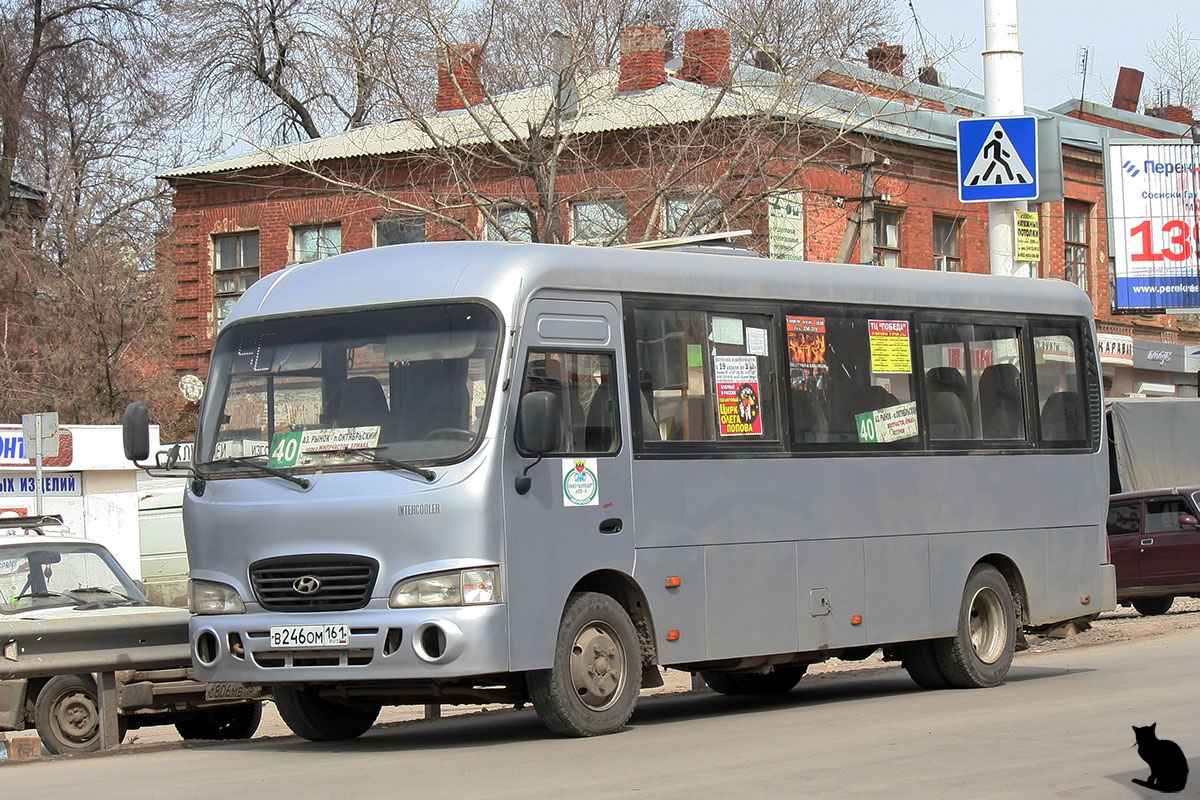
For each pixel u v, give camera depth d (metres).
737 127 26.94
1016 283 15.44
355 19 26.77
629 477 11.76
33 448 25.50
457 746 11.36
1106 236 44.00
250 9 43.66
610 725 11.50
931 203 37.44
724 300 12.73
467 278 11.34
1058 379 15.72
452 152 29.22
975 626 14.69
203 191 38.88
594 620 11.45
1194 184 42.91
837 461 13.38
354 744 12.15
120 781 10.17
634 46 27.81
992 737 10.66
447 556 10.76
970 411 14.75
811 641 13.00
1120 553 26.58
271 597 11.25
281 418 11.63
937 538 14.24
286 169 37.66
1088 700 12.91
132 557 29.47
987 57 19.81
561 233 27.67
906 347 14.20
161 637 14.25
